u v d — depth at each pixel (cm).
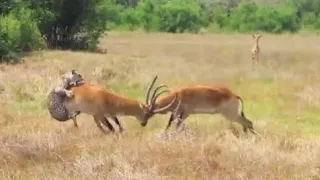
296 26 6806
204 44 4428
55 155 1102
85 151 1111
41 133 1250
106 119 1321
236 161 1078
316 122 1591
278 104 1797
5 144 1146
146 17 6425
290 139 1270
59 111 1340
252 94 1958
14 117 1480
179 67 2706
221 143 1193
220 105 1370
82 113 1466
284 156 1112
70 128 1335
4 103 1706
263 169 1043
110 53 3509
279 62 3228
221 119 1513
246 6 6962
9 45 2827
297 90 2050
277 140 1255
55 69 2330
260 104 1808
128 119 1473
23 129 1313
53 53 3008
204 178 985
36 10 3531
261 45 4388
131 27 6369
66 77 1352
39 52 3027
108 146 1157
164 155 1095
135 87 2091
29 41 3153
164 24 6369
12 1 3316
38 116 1502
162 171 1011
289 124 1544
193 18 6475
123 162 1035
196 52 3828
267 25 6681
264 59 3419
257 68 2723
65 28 3747
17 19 3225
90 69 2398
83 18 3762
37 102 1736
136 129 1395
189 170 1017
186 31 6366
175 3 6619
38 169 1015
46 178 962
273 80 2300
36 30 3225
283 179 995
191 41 4784
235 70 2580
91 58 2773
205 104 1362
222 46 4253
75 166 1017
